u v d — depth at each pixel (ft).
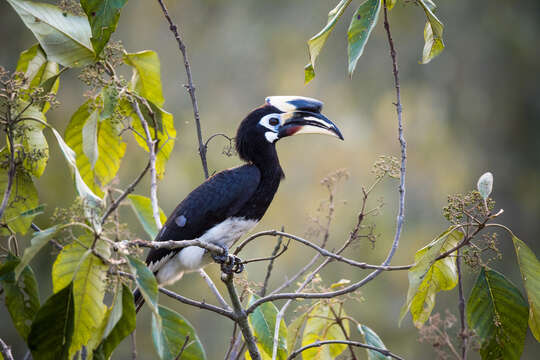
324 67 75.87
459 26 74.28
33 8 23.58
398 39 74.84
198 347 19.48
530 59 72.90
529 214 70.85
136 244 19.21
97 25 20.34
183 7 76.59
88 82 23.49
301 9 76.74
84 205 18.31
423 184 71.00
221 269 26.25
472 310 21.52
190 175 65.92
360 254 62.23
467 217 21.44
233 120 73.05
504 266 69.21
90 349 19.06
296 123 29.55
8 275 19.76
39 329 18.44
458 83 73.87
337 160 69.00
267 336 23.24
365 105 74.59
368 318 60.59
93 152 21.62
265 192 29.25
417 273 19.99
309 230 27.25
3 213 20.25
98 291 19.15
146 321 58.85
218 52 76.07
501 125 73.26
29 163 21.70
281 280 61.87
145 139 25.84
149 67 26.68
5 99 19.57
